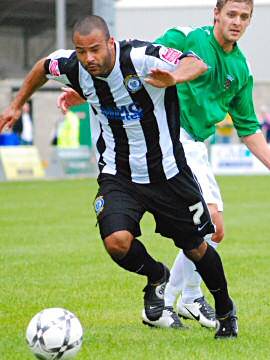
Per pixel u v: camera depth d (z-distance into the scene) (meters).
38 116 77.00
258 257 24.05
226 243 27.00
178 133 13.66
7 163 57.59
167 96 13.37
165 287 14.68
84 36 12.62
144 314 14.86
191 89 15.26
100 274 21.30
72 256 24.34
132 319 16.05
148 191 13.71
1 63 72.06
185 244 14.00
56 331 12.25
